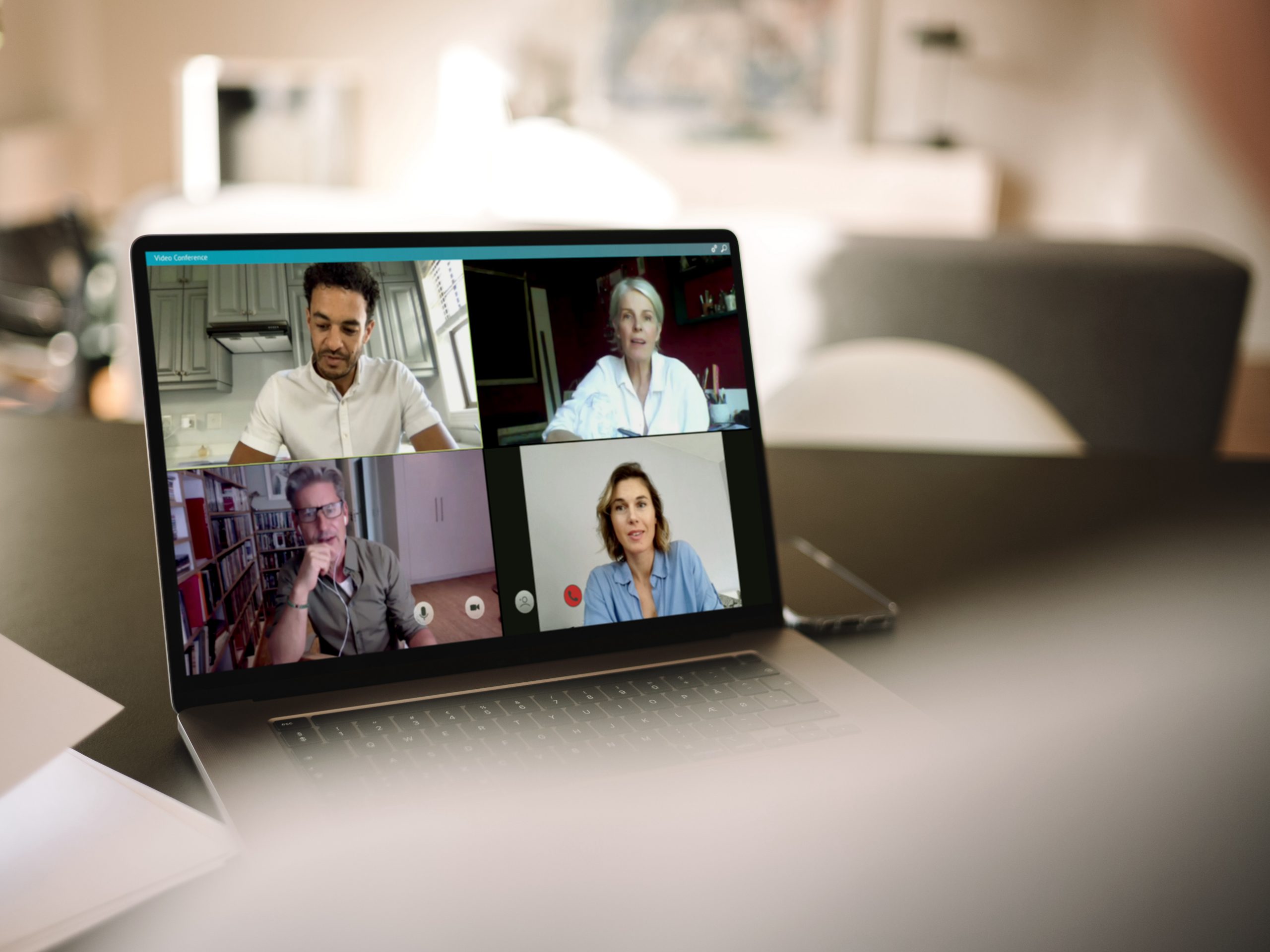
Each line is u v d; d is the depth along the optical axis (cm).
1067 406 297
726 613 87
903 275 292
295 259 77
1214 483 139
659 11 639
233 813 58
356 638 75
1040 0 642
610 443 85
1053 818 63
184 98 462
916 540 114
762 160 629
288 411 75
